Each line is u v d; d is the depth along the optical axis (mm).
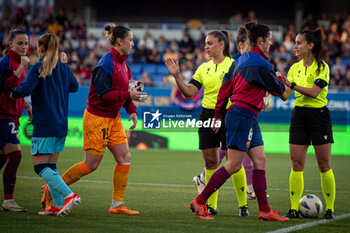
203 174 24594
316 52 20500
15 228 17188
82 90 57188
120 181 20688
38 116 19375
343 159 48250
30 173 34906
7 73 20031
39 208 21672
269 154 52562
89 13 92188
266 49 19234
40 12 87188
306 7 89812
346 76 64438
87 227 17578
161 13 94812
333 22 78125
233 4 92875
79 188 28547
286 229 17766
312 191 28641
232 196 26688
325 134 20328
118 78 19828
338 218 20406
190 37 75688
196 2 93750
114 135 20453
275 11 91438
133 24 86438
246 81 18750
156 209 22219
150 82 61031
